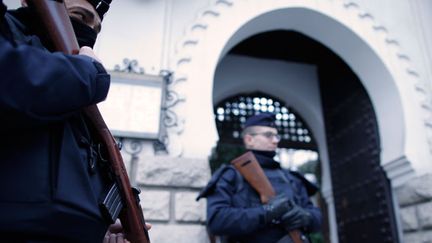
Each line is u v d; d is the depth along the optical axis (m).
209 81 3.07
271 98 4.95
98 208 0.93
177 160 2.71
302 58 4.88
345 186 4.19
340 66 4.41
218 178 2.33
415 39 3.81
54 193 0.82
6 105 0.73
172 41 3.15
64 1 1.06
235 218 2.08
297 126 4.94
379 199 3.58
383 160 3.55
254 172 2.30
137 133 2.71
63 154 0.87
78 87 0.85
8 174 0.79
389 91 3.60
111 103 2.75
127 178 1.12
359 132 3.98
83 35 1.11
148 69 2.98
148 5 3.22
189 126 2.90
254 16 3.43
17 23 0.93
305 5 3.57
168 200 2.62
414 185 3.24
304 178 2.62
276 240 2.14
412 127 3.42
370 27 3.71
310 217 2.22
